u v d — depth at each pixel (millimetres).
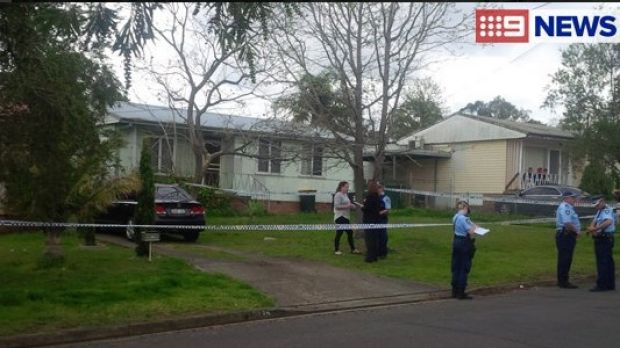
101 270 12375
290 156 22156
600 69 22047
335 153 17406
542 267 15164
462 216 12211
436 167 34562
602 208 13305
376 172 16875
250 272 13023
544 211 26375
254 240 18062
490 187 32594
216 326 9570
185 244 17047
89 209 13688
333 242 17766
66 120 9406
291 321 9961
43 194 11766
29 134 9273
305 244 17359
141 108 26297
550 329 9180
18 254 14297
